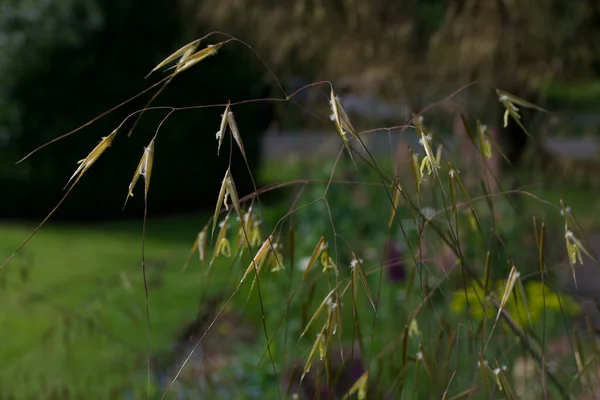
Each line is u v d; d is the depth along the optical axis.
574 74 4.40
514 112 1.27
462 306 1.94
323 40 4.54
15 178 8.79
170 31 8.90
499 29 4.10
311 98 4.27
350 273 1.15
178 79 9.16
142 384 2.41
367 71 4.37
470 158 3.02
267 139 9.83
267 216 3.86
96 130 8.80
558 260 2.73
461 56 4.12
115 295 4.47
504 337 1.63
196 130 9.36
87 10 8.56
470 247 2.21
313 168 4.40
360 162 3.93
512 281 1.17
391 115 4.10
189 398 2.10
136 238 7.82
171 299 4.54
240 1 4.68
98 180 8.91
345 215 3.72
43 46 8.45
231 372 2.65
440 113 3.69
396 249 2.76
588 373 1.43
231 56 9.06
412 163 1.13
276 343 2.81
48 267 6.30
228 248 1.22
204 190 9.67
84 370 3.10
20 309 4.50
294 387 2.20
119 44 8.77
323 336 1.08
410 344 1.99
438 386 1.48
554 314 2.52
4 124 8.66
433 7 4.51
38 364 2.79
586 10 4.27
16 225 8.50
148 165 0.96
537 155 3.38
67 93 8.66
